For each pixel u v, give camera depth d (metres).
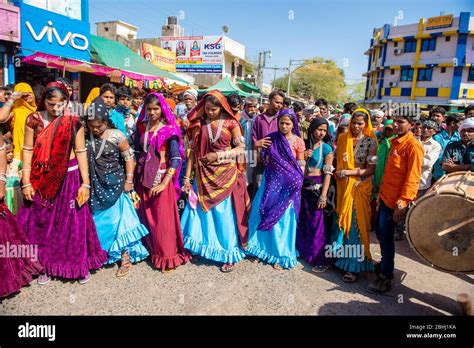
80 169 3.17
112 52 11.70
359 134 3.56
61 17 9.40
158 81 11.30
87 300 3.01
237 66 25.88
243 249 3.79
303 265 3.86
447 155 3.84
